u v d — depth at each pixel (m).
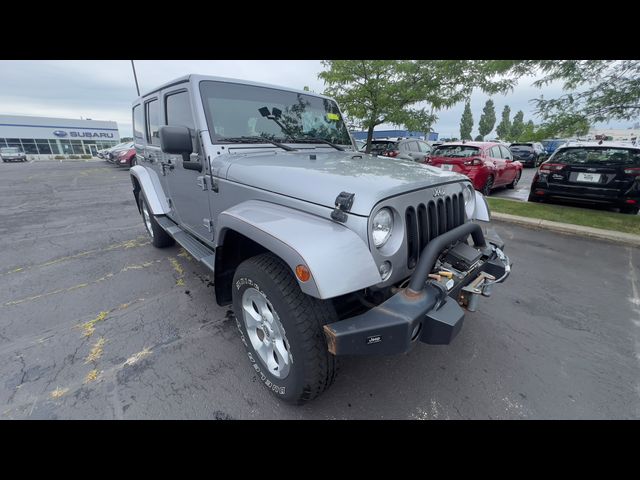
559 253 4.49
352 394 2.05
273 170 1.98
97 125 49.34
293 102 2.96
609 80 5.76
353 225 1.51
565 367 2.30
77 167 21.56
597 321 2.87
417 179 1.85
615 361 2.37
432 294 1.61
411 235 1.75
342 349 1.46
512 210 6.53
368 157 2.66
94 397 1.99
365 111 9.83
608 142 6.35
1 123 41.22
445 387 2.12
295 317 1.60
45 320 2.81
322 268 1.38
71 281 3.57
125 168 19.08
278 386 1.88
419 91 9.38
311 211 1.67
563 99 6.31
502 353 2.44
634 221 5.68
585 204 6.69
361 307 1.82
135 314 2.91
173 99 2.80
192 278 3.64
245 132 2.59
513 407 1.97
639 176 5.66
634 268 4.00
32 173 16.92
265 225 1.65
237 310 2.09
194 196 2.83
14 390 2.03
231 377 2.17
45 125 44.66
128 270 3.86
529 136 6.82
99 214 6.94
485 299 3.23
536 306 3.11
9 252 4.50
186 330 2.68
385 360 2.35
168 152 2.23
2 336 2.58
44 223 6.16
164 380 2.13
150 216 4.19
